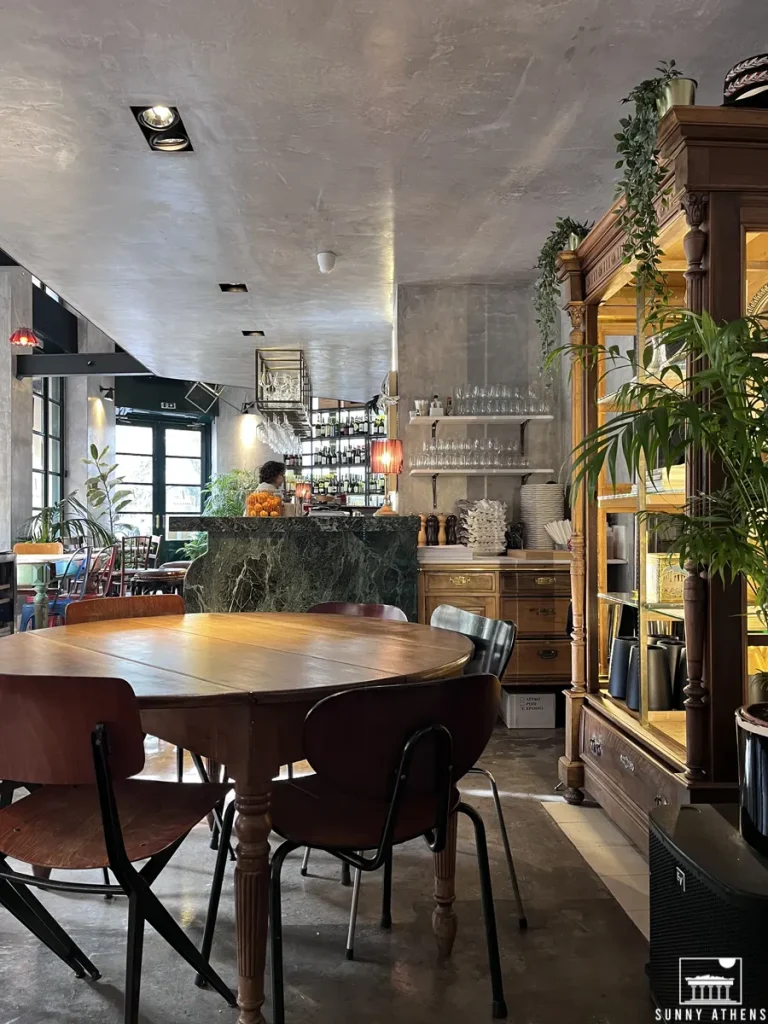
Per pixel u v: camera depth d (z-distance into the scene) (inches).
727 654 89.4
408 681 70.0
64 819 71.3
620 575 165.0
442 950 83.7
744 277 90.0
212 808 74.0
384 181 156.7
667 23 105.0
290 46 110.4
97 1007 73.8
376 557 188.1
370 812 72.7
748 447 73.3
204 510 539.8
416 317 230.7
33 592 265.9
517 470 218.1
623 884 101.3
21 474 393.1
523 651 190.7
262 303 251.6
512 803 133.1
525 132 135.8
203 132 135.8
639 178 95.0
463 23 105.0
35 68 116.1
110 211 173.2
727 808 79.3
